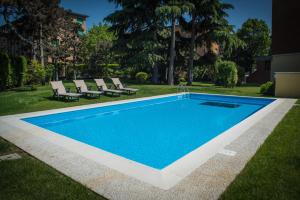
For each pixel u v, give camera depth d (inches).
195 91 757.9
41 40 1074.1
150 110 526.9
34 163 178.5
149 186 145.9
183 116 463.8
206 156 195.6
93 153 200.7
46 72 797.2
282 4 841.5
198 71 1185.4
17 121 312.7
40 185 145.3
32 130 270.7
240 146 221.6
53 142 229.1
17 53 1273.4
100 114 451.5
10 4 975.0
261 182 149.4
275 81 631.8
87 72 1206.3
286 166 173.8
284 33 840.3
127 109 510.0
